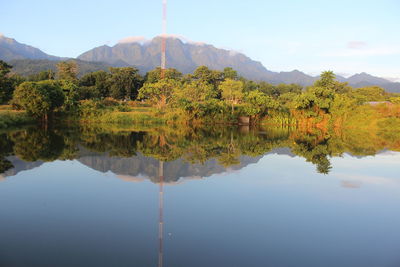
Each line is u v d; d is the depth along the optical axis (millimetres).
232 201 10734
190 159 18797
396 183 14008
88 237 7605
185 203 10406
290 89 136125
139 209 9695
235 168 16469
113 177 13789
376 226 8820
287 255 6914
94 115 49219
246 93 67688
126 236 7711
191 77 111625
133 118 50625
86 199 10625
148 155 19797
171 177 14062
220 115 55844
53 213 9234
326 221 9117
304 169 16766
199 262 6469
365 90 113375
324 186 13227
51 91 43594
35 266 6145
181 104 52625
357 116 53062
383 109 53719
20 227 8164
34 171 14633
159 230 8102
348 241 7766
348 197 11664
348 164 18719
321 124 53656
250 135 37594
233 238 7734
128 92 93812
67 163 16547
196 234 7914
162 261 6465
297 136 37438
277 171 16016
